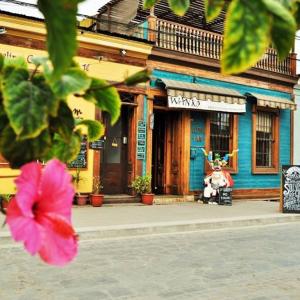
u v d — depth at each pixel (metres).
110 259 6.80
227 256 7.20
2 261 6.54
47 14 0.62
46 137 0.81
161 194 14.51
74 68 0.78
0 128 0.80
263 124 16.31
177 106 13.26
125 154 13.47
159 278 5.79
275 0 0.65
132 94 13.17
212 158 14.68
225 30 0.60
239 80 15.56
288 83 17.00
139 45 13.12
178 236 9.08
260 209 13.09
